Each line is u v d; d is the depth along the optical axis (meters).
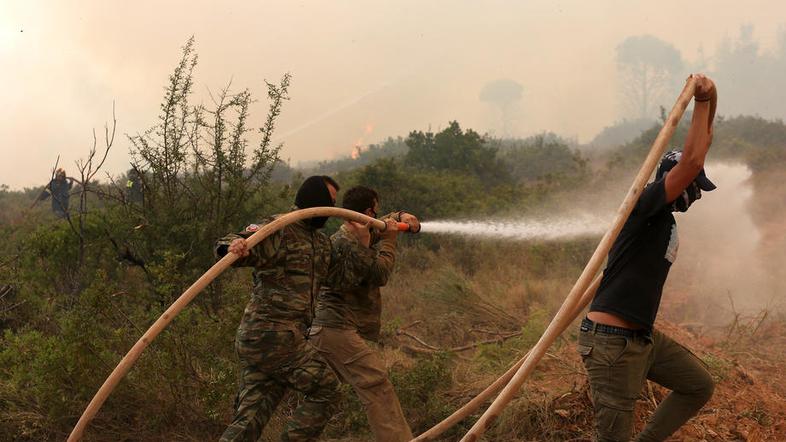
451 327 7.64
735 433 4.56
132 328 5.40
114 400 4.98
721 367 5.35
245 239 3.64
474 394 5.29
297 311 3.91
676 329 6.53
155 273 5.82
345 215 3.96
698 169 3.25
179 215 7.29
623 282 3.50
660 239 3.50
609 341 3.48
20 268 7.52
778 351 6.36
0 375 5.29
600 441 3.52
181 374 4.98
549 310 7.96
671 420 3.78
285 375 3.91
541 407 4.79
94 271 7.35
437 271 9.93
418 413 5.14
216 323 5.37
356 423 5.00
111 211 7.80
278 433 4.84
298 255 3.92
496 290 8.82
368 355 4.23
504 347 6.32
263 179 7.61
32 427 4.89
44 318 6.64
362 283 4.29
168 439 4.89
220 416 4.96
